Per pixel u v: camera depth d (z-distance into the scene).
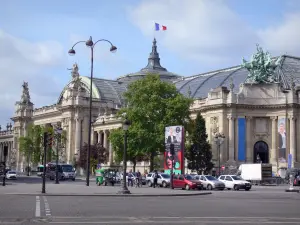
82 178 136.25
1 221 25.75
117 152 118.25
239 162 122.88
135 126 114.69
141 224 24.67
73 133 174.00
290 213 32.53
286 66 147.62
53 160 165.62
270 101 125.25
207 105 128.38
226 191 71.75
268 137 125.69
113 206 36.66
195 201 44.50
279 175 118.06
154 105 114.75
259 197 54.06
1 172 126.25
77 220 26.39
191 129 120.88
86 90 188.12
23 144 165.00
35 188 63.53
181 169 86.56
